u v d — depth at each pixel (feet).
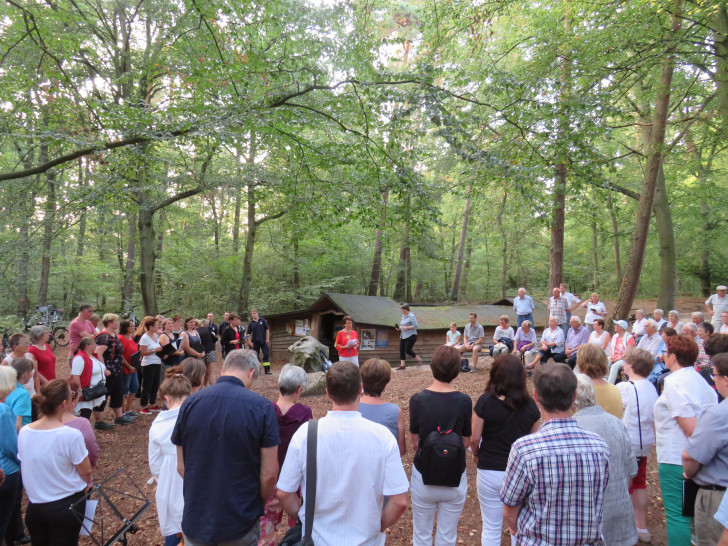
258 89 28.63
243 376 8.77
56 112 26.73
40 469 10.03
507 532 13.65
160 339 26.55
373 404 10.25
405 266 81.66
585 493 6.45
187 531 7.61
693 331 20.57
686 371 10.34
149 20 41.09
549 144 26.07
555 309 35.37
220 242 81.87
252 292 71.97
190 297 70.85
